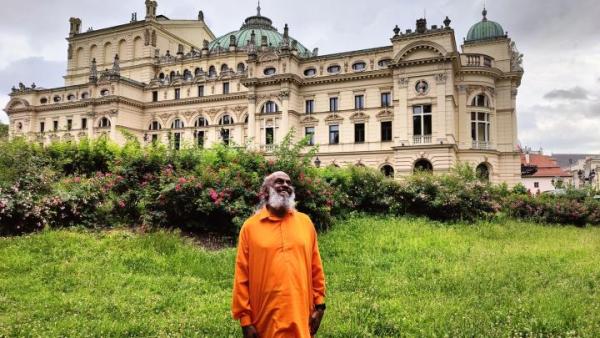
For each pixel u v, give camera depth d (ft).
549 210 70.85
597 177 268.82
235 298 14.65
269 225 14.89
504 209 69.82
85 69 232.12
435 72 135.44
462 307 23.11
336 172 61.36
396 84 141.69
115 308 22.98
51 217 39.37
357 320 21.42
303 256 14.75
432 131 134.72
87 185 43.96
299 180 45.88
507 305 23.59
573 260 36.32
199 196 42.22
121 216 43.29
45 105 213.25
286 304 13.91
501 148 146.92
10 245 33.37
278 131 158.51
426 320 21.58
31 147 50.75
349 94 155.02
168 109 197.36
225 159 49.08
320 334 19.72
